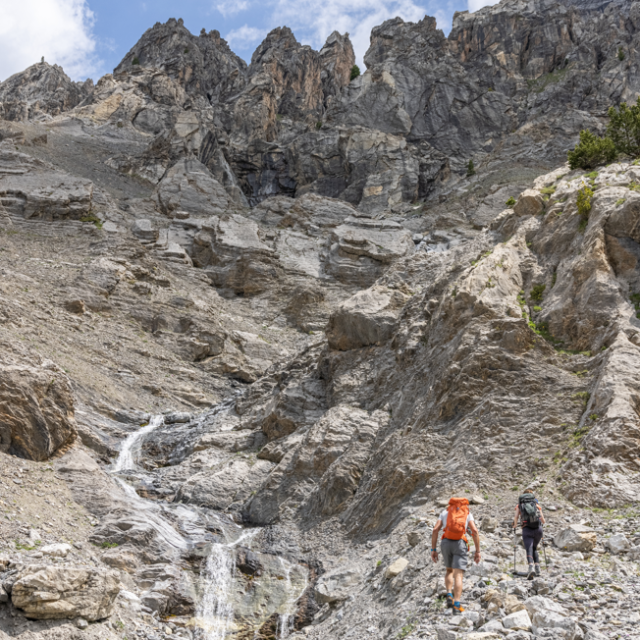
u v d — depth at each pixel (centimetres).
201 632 1616
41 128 8712
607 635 954
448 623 1075
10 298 3981
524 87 9381
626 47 9544
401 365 2628
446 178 8325
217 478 2536
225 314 5259
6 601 1341
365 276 5888
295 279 5856
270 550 1994
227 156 9069
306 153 8969
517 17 10069
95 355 3912
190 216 6575
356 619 1396
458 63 9425
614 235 2370
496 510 1606
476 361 2136
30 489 1969
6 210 5488
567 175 3316
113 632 1446
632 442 1625
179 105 10238
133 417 3438
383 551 1681
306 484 2333
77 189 5850
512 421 1928
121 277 4828
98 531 1889
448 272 2864
